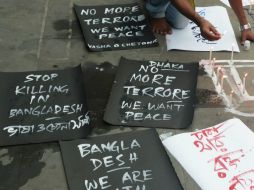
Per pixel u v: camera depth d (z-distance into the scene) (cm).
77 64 175
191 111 150
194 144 137
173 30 192
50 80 161
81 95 155
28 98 154
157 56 178
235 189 123
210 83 163
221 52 180
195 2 211
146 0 201
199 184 126
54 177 130
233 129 142
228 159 132
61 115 148
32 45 186
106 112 149
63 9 209
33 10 210
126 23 196
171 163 131
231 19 200
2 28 197
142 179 126
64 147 137
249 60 176
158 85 159
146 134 140
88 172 129
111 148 136
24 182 129
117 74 163
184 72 165
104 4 210
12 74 164
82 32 192
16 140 140
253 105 154
